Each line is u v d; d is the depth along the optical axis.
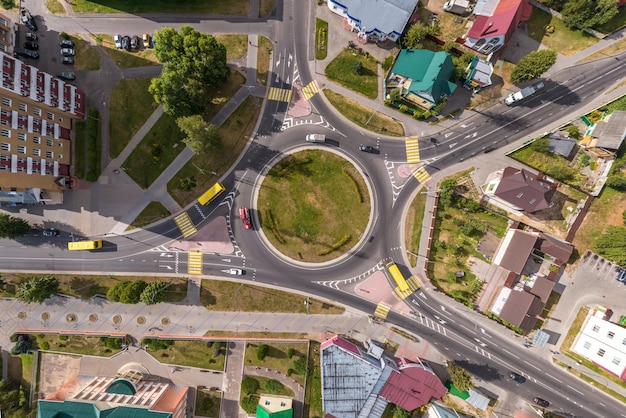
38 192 59.41
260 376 62.69
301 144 62.62
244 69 62.25
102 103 61.94
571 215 61.12
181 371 63.25
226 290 62.78
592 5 57.50
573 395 61.09
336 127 62.69
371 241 62.44
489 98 62.06
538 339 60.72
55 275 62.94
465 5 59.47
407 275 62.50
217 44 54.41
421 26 57.69
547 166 61.06
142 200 62.53
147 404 56.22
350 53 62.31
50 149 57.34
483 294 61.91
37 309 63.31
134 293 57.72
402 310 62.47
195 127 51.44
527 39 61.75
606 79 61.22
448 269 62.25
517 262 58.16
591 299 60.72
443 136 62.44
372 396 58.69
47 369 63.84
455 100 62.09
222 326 62.81
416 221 62.41
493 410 61.66
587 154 60.88
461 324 62.31
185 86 55.16
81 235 62.72
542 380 61.59
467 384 56.09
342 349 56.97
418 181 62.41
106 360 63.62
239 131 62.34
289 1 62.22
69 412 54.44
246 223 61.56
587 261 60.97
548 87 61.97
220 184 62.34
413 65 58.16
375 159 62.56
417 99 60.06
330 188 62.53
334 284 62.72
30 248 62.84
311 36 62.44
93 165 61.38
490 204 62.16
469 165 62.41
